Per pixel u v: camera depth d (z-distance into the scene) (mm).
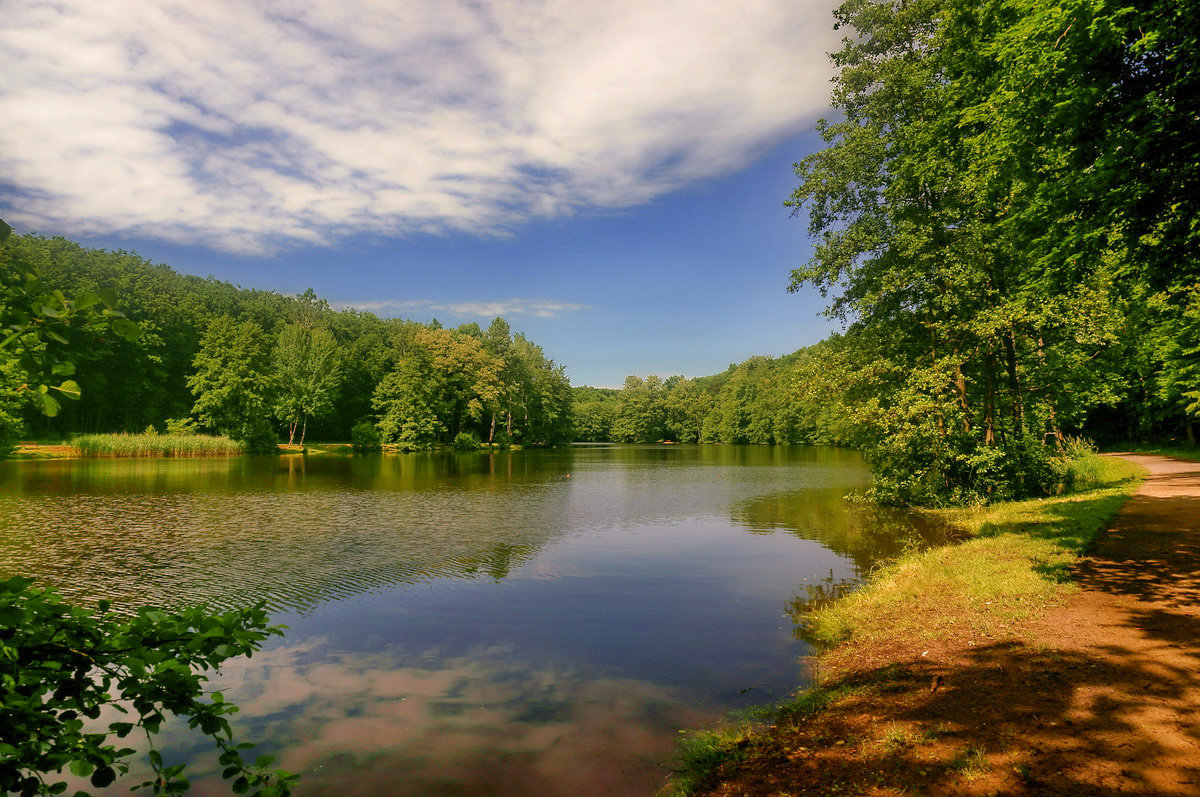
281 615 10359
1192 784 3930
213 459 47938
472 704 6957
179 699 2844
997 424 23422
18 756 2504
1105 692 5332
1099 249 8688
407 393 69938
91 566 13688
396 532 18094
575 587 12102
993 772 4312
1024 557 10750
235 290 97375
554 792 5195
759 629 9461
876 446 23594
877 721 5473
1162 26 6926
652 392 126625
